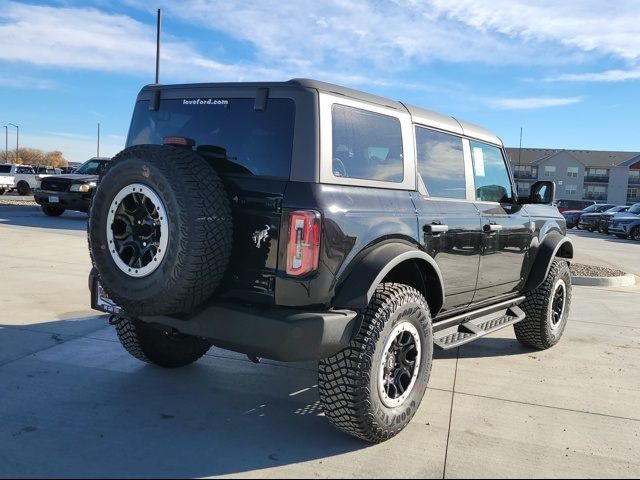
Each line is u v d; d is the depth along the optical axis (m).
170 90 3.97
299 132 3.33
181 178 3.13
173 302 3.19
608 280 10.87
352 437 3.65
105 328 5.86
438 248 4.16
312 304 3.23
